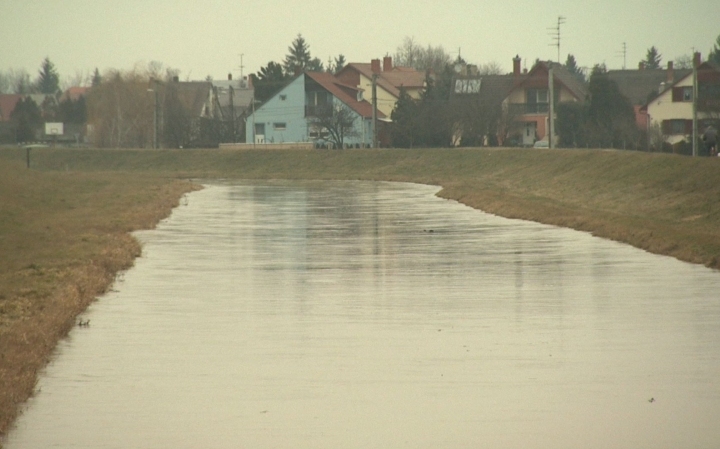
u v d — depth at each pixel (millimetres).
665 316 64812
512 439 40031
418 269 88438
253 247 106625
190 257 97938
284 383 48594
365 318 65000
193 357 54094
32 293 70625
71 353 55188
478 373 50219
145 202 170250
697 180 153125
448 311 67375
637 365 51688
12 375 48000
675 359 52938
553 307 68562
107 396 46562
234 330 61281
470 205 168500
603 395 46125
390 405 44781
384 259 95688
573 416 42969
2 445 39938
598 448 38969
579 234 118938
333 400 45625
